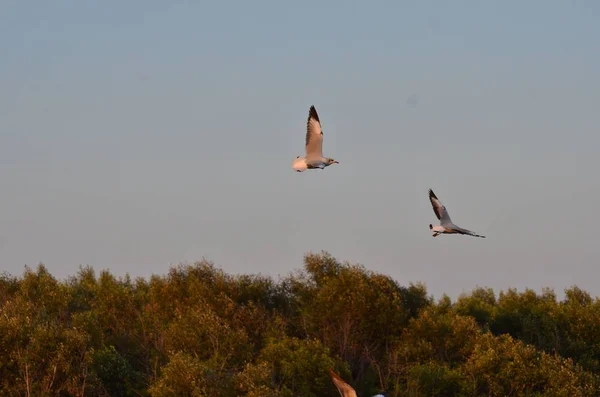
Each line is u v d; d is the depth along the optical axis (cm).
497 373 4294
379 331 4903
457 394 4209
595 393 4312
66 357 3844
